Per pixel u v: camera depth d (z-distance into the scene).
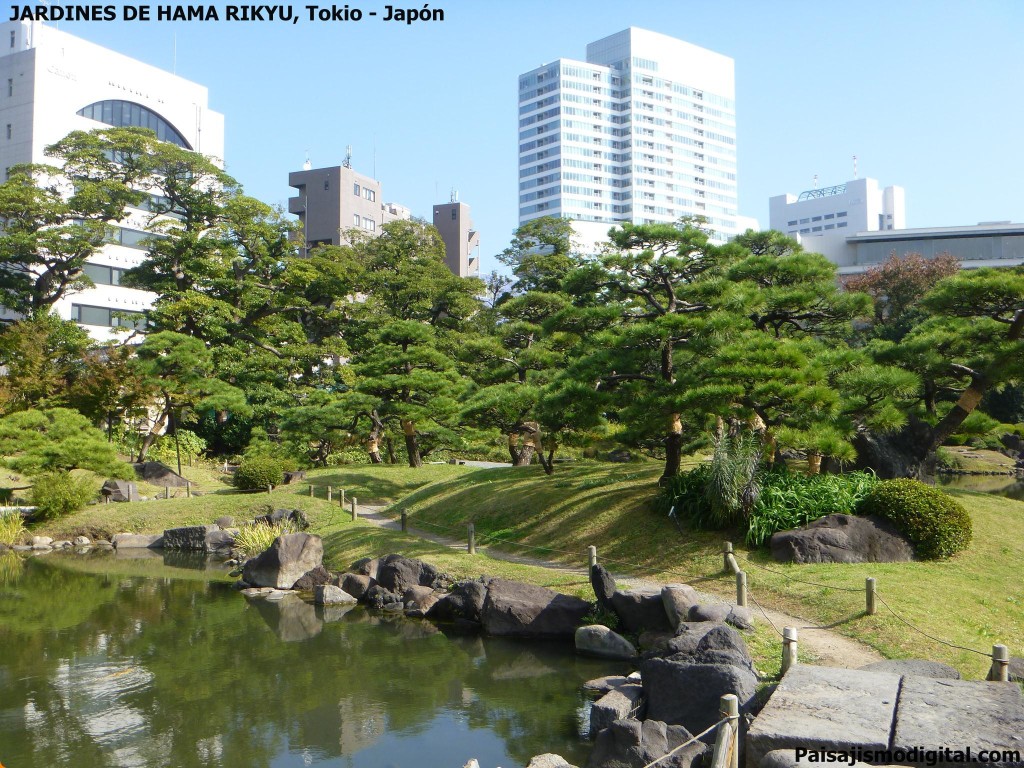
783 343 22.16
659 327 22.36
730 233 188.88
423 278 56.38
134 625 20.47
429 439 44.28
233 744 12.83
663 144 178.12
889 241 84.50
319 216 98.44
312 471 43.50
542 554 23.36
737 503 20.83
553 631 18.47
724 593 17.95
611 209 175.12
